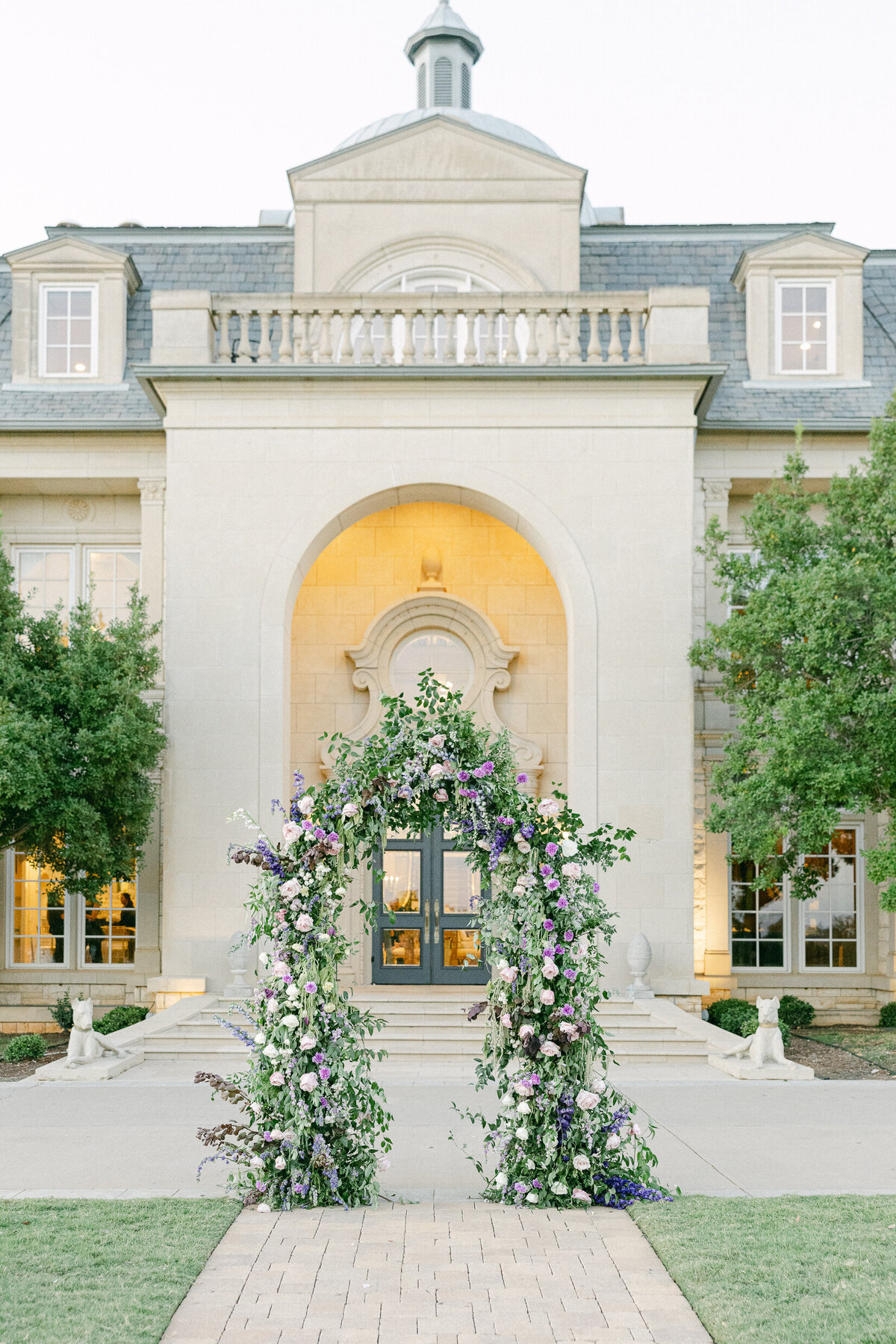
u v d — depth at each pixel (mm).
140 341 20172
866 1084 12727
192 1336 5578
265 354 17844
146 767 16391
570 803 17375
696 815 18641
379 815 8422
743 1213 7430
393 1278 6336
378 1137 10125
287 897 8102
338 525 17906
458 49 26188
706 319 17719
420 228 20000
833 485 15430
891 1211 7449
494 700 19562
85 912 19188
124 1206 7641
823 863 19438
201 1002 15961
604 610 17312
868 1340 5406
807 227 21297
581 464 17547
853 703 13852
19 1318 5664
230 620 17281
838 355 19719
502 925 8328
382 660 19484
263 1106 7918
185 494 17484
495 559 19859
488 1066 8312
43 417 18953
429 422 17578
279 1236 7062
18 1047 15328
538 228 20000
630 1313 5859
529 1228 7254
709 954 18422
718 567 15891
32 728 14305
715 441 19203
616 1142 7844
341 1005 8164
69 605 19812
